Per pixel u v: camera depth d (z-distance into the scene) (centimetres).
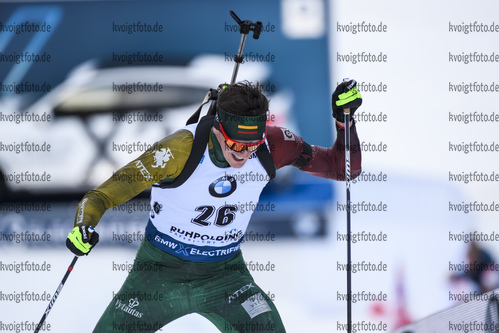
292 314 2081
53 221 2739
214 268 1109
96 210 960
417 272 2297
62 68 3112
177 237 1080
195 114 1125
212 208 1038
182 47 3138
